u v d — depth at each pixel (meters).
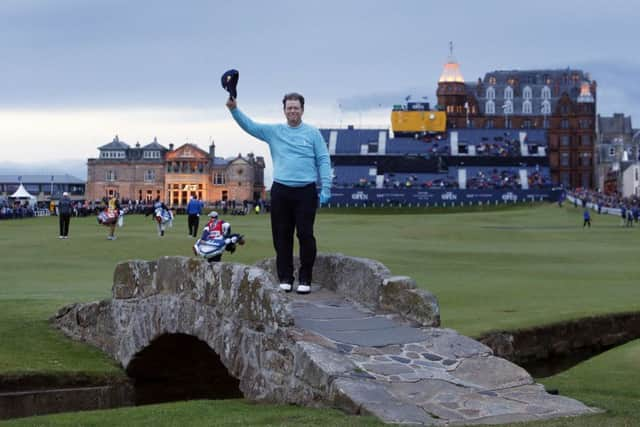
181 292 15.59
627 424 10.46
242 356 13.52
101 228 68.31
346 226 79.50
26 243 48.09
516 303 26.84
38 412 16.72
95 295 27.03
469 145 185.25
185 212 127.12
